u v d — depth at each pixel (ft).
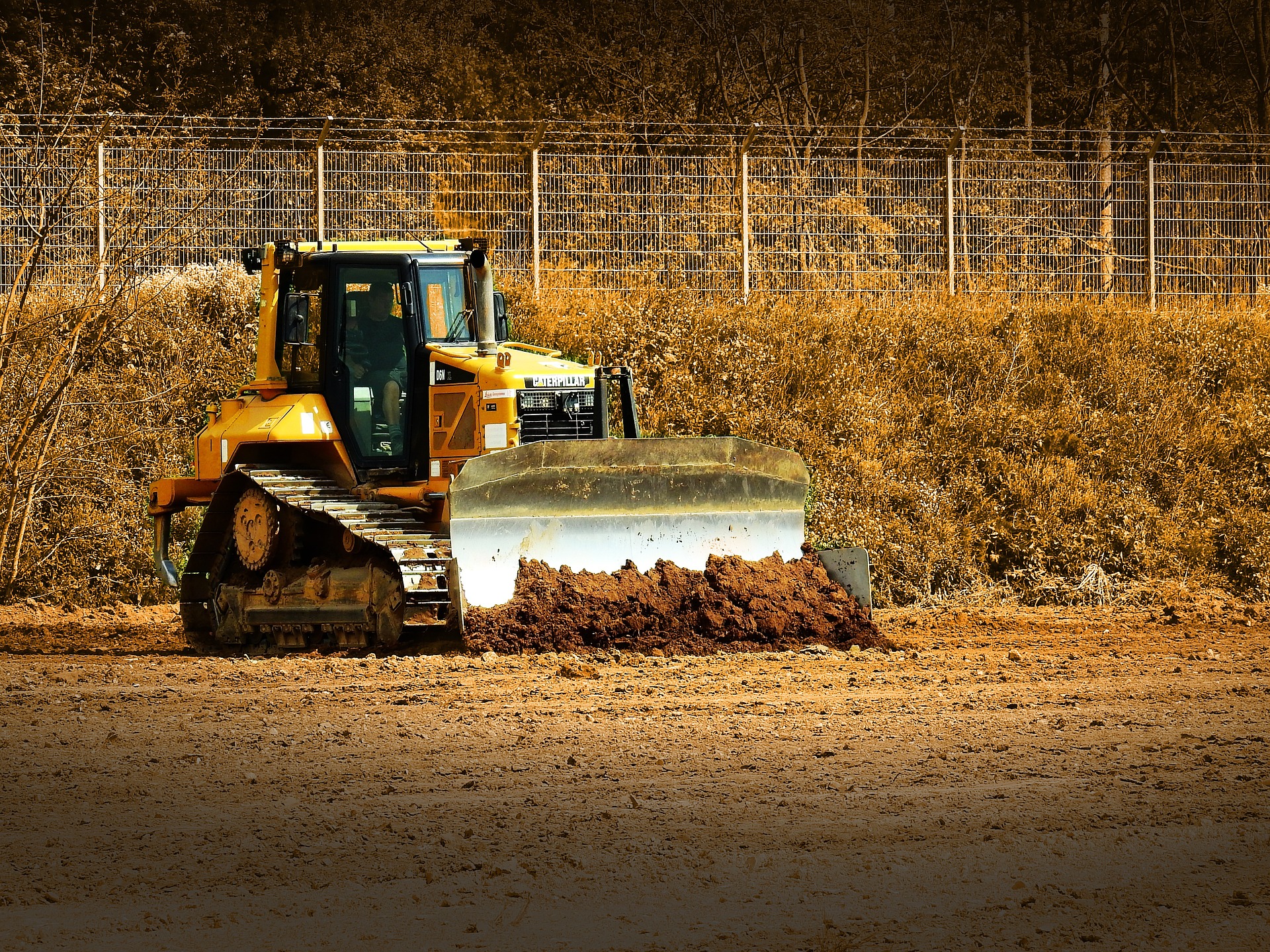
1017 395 256.11
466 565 146.10
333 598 154.61
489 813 81.82
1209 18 450.71
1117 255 296.30
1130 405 253.65
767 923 63.36
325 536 161.27
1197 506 238.07
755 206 284.20
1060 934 61.67
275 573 159.74
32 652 166.30
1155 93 456.45
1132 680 130.72
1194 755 96.02
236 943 60.95
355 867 71.72
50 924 63.41
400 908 65.46
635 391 244.63
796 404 246.88
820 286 281.95
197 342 247.09
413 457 160.35
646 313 259.19
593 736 102.83
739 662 142.72
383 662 141.08
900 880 69.31
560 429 157.89
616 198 279.28
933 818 80.12
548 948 60.29
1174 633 176.45
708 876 69.97
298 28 419.13
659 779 89.71
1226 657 149.48
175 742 101.96
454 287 165.27
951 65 427.33
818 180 287.89
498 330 170.81
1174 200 300.81
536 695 120.88
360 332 163.53
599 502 151.84
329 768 93.50
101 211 236.63
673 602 151.84
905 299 281.13
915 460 241.76
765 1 415.03
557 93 426.51
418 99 420.77
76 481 224.94
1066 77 456.45
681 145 341.00
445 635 148.87
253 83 424.46
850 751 97.71
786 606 155.12
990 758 95.30
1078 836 76.48
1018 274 291.79
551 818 80.53
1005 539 228.63
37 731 106.32
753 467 159.53
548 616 146.51
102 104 370.53
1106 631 179.42
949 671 137.49
